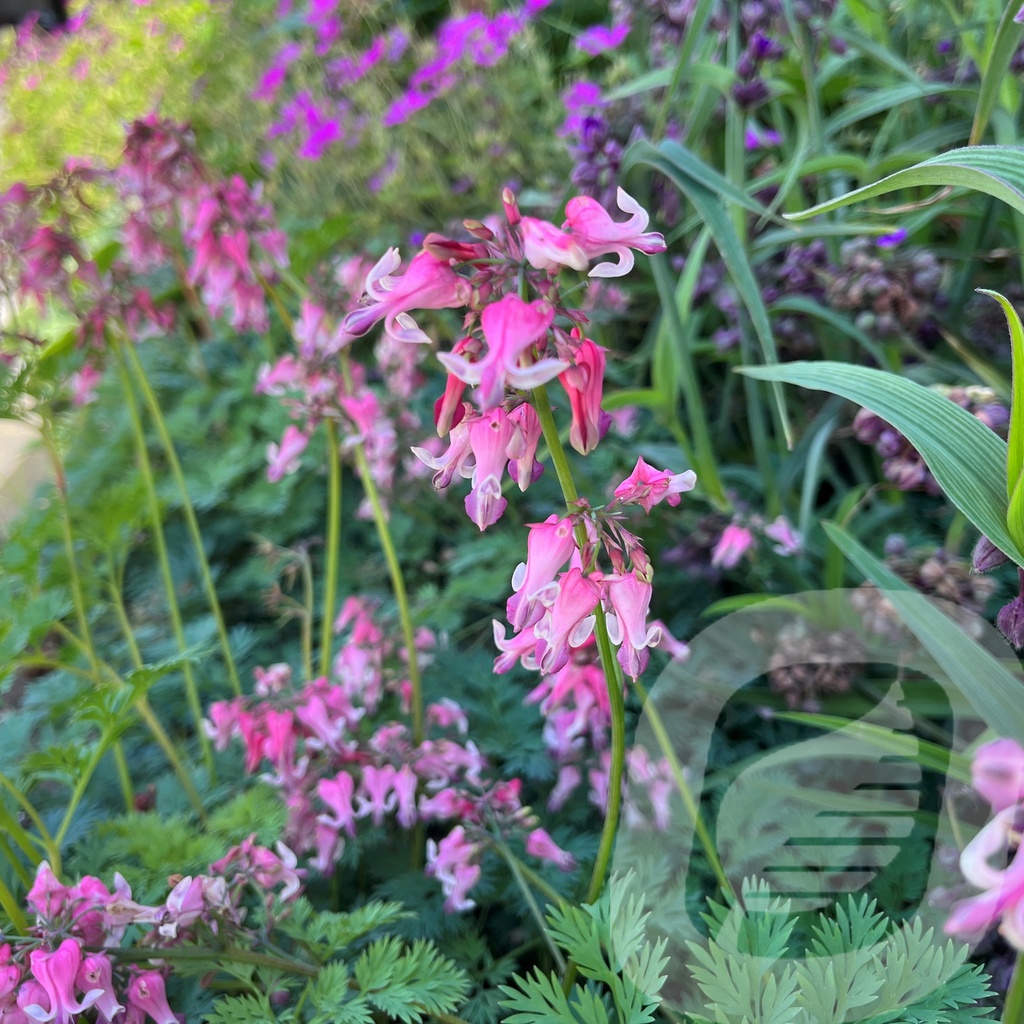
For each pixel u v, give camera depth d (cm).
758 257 45
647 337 52
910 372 40
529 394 20
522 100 67
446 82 65
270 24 93
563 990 23
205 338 73
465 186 63
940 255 41
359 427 36
